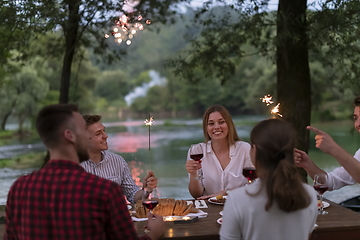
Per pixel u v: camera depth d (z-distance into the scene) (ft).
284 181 4.65
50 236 4.58
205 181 10.12
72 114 4.90
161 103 168.66
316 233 6.71
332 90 40.01
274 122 5.03
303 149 16.85
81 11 16.55
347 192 25.00
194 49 22.07
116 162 9.75
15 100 72.59
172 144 71.61
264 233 4.80
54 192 4.57
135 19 15.85
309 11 17.94
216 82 137.69
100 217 4.54
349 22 15.47
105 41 20.21
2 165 40.93
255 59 126.72
